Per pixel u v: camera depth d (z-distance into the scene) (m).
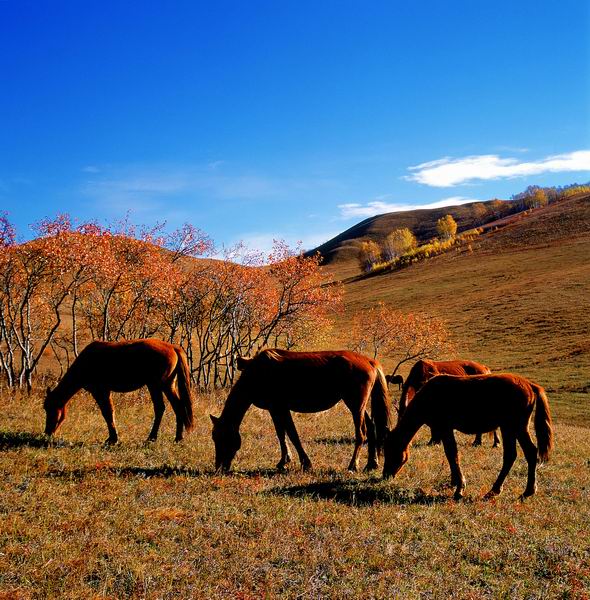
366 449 12.56
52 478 8.30
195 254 26.97
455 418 9.34
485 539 6.88
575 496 9.13
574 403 34.16
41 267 19.97
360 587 5.36
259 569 5.59
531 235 111.12
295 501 7.88
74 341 22.64
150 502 7.45
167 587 5.14
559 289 69.75
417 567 5.91
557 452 13.99
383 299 87.44
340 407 20.72
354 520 7.19
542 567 6.14
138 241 23.56
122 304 26.55
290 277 29.25
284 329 32.34
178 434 11.59
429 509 7.96
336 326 71.00
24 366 20.42
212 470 9.59
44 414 13.53
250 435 13.44
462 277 91.69
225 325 31.06
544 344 52.16
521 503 8.59
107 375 11.14
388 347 46.09
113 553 5.77
